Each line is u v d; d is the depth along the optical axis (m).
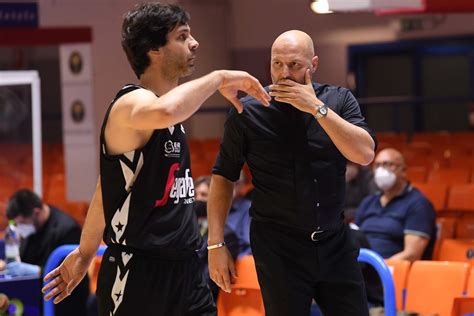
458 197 19.62
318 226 7.80
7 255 14.27
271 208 7.89
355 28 39.91
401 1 16.53
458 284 11.62
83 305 14.38
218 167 8.25
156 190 7.03
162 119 6.36
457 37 38.31
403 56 39.66
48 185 28.00
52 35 26.45
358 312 7.97
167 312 7.16
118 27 27.06
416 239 14.16
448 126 39.19
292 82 7.47
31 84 17.36
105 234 7.25
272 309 7.96
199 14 38.62
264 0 40.28
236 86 6.86
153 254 7.10
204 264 12.51
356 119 7.90
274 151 7.79
